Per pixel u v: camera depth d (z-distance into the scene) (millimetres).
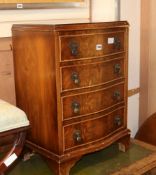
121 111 1542
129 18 1990
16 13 1534
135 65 2082
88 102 1352
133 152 1596
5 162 1160
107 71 1413
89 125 1374
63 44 1219
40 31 1251
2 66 1534
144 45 2062
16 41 1412
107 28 1363
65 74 1251
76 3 1736
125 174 1384
